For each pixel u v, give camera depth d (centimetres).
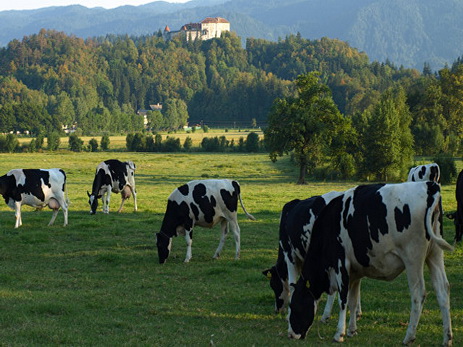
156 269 1554
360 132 7100
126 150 12325
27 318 1044
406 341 866
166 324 1026
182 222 1652
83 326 1009
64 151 11738
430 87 9512
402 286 1316
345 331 956
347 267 901
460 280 1368
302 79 5984
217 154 10888
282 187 5150
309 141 5869
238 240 1681
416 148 8550
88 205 3200
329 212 920
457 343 874
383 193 852
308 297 940
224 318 1075
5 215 2691
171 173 6625
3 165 7100
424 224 814
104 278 1448
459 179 1759
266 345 896
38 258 1709
